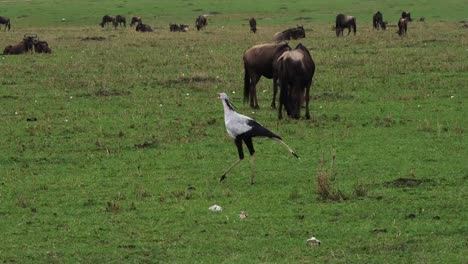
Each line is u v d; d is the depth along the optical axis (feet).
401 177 103.76
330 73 207.10
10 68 228.84
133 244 79.56
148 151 123.54
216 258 75.25
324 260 73.77
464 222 83.97
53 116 153.58
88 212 91.45
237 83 192.75
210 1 620.90
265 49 157.28
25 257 76.59
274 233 82.17
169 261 74.90
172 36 374.22
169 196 97.09
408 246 77.00
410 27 406.21
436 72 201.67
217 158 117.80
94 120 149.28
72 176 109.19
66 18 535.19
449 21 456.45
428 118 145.18
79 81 198.90
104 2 627.46
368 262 73.15
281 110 145.48
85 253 77.36
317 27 436.76
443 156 115.24
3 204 95.09
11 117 153.58
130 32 416.46
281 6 579.48
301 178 104.88
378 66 215.10
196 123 144.15
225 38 351.25
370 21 485.56
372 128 137.39
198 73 209.15
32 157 121.08
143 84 195.11
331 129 136.67
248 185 102.01
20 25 498.69
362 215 87.35
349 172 107.34
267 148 123.13
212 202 94.12
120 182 105.09
